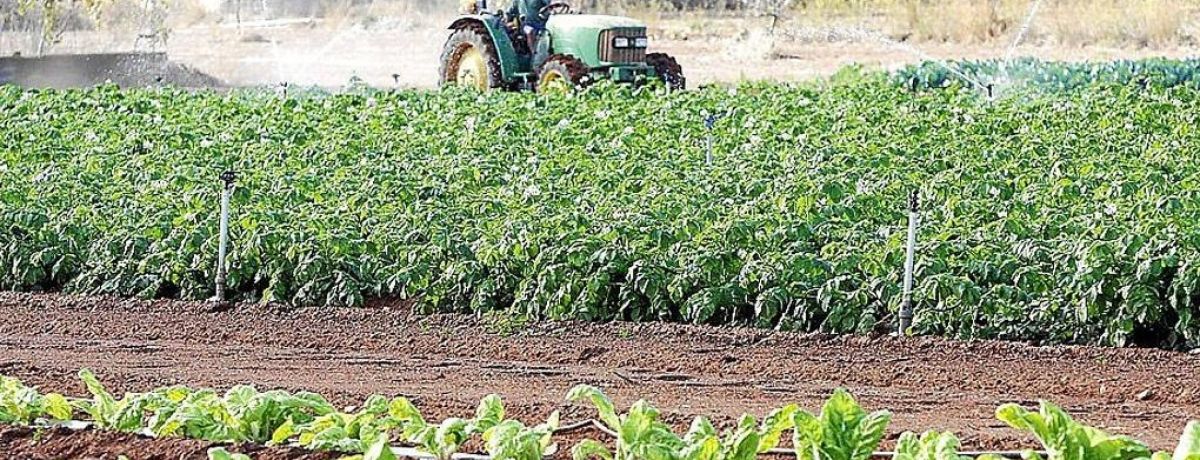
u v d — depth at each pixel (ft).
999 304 112.57
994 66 315.37
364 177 163.53
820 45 481.46
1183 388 100.48
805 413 61.93
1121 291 109.81
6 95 248.93
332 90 313.53
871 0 520.42
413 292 123.03
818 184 150.82
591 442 64.85
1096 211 135.74
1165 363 105.19
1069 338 110.93
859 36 501.97
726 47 472.44
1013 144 190.08
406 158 181.27
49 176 161.07
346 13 565.12
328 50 488.85
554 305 118.93
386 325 118.62
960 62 326.65
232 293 129.18
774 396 100.37
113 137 199.41
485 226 133.39
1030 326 111.65
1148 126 208.13
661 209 138.51
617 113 221.66
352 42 511.81
